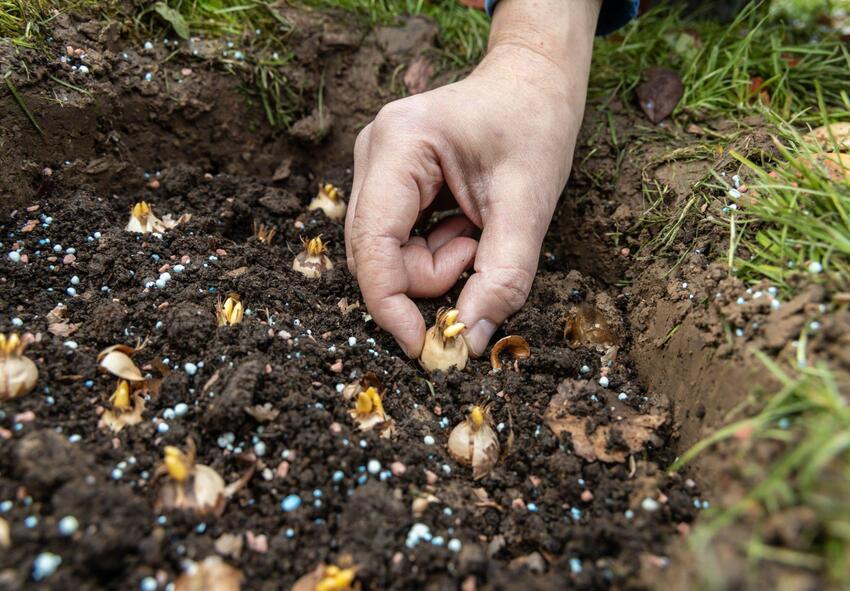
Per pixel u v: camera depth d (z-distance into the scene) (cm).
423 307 43
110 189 48
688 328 38
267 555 32
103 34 48
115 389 37
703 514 32
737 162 43
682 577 29
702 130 49
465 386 39
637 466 35
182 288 42
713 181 43
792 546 28
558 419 37
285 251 47
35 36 45
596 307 44
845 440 27
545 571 33
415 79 55
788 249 37
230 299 40
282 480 34
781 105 51
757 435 31
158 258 44
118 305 40
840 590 27
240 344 38
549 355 40
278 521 33
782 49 52
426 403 39
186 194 49
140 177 49
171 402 36
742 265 38
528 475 36
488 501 35
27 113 44
